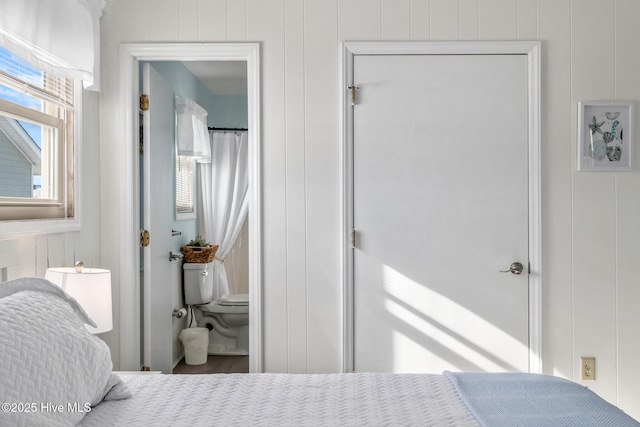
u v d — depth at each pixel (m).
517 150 3.04
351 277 3.07
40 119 2.48
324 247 3.08
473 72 3.05
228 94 5.95
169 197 3.80
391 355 3.07
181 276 4.57
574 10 3.04
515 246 3.05
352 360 3.08
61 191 2.71
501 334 3.05
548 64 3.05
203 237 5.59
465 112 3.05
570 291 3.04
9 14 2.01
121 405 1.66
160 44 3.07
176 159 4.45
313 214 3.08
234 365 4.41
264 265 3.09
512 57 3.04
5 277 2.13
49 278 2.34
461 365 3.06
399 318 3.07
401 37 3.06
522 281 3.04
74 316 1.70
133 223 3.12
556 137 3.05
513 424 1.48
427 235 3.07
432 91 3.06
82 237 2.87
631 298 3.04
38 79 2.47
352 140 3.07
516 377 1.94
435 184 3.07
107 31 3.09
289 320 3.09
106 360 1.68
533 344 3.03
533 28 3.04
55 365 1.42
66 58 2.43
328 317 3.08
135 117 3.14
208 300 4.68
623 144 3.04
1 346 1.31
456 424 1.51
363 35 3.06
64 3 2.38
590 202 3.04
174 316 4.23
